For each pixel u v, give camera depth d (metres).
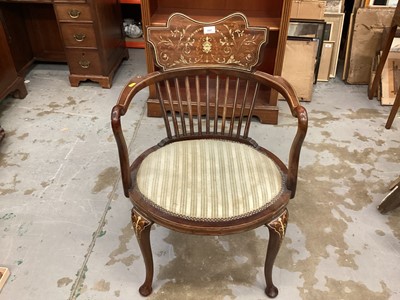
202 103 2.29
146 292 1.41
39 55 2.96
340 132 2.26
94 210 1.76
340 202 1.80
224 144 1.41
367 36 2.58
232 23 1.33
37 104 2.53
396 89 2.49
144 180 1.25
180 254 1.56
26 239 1.62
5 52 2.38
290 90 1.26
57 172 1.97
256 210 1.16
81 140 2.20
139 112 2.44
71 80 2.70
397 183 1.71
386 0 2.50
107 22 2.60
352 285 1.45
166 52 1.36
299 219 1.71
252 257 1.56
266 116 2.29
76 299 1.40
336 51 2.72
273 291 1.40
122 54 2.98
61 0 2.36
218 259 1.55
